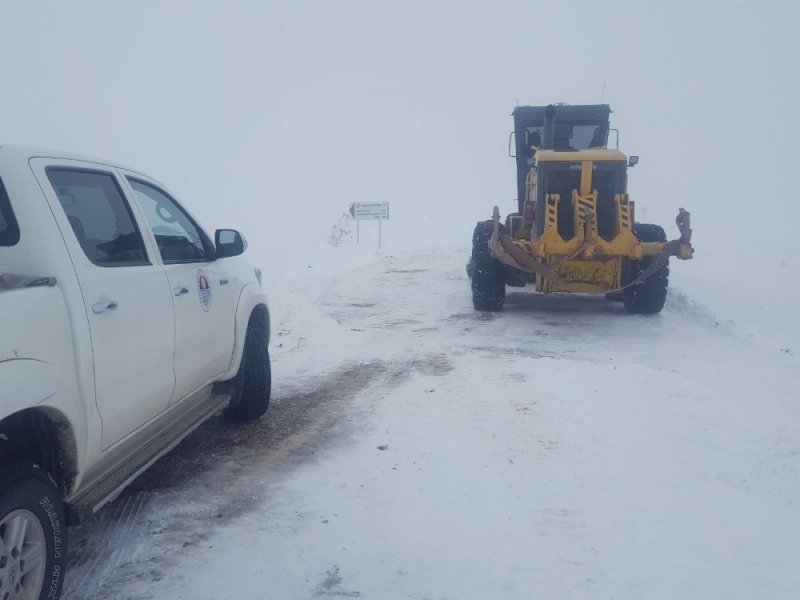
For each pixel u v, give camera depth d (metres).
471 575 3.61
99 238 3.78
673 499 4.41
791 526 4.07
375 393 6.80
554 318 11.07
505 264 10.91
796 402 6.26
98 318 3.39
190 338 4.46
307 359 8.24
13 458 3.05
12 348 2.78
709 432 5.46
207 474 4.89
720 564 3.68
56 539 3.05
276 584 3.54
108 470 3.68
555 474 4.79
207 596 3.44
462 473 4.84
